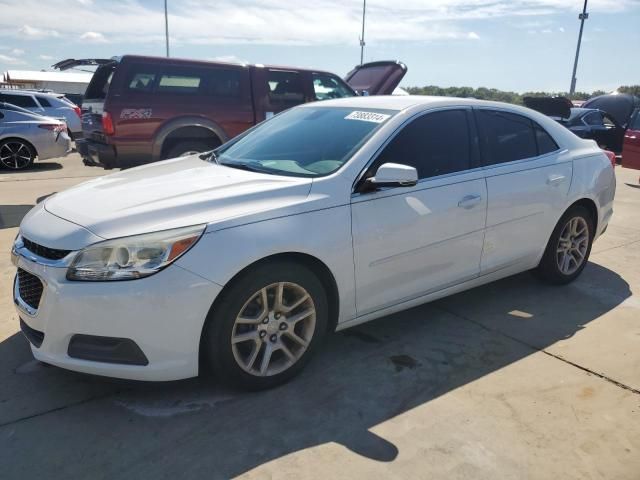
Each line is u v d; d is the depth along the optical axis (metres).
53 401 2.88
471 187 3.66
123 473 2.38
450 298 4.39
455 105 3.80
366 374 3.21
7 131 11.36
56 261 2.63
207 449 2.54
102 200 2.95
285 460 2.47
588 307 4.24
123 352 2.62
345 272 3.10
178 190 3.01
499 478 2.38
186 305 2.61
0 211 7.16
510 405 2.92
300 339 3.08
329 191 3.06
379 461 2.47
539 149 4.26
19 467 2.40
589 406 2.92
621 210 7.70
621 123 15.95
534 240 4.19
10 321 3.77
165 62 7.14
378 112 3.63
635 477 2.40
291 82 8.20
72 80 40.50
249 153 3.77
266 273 2.81
